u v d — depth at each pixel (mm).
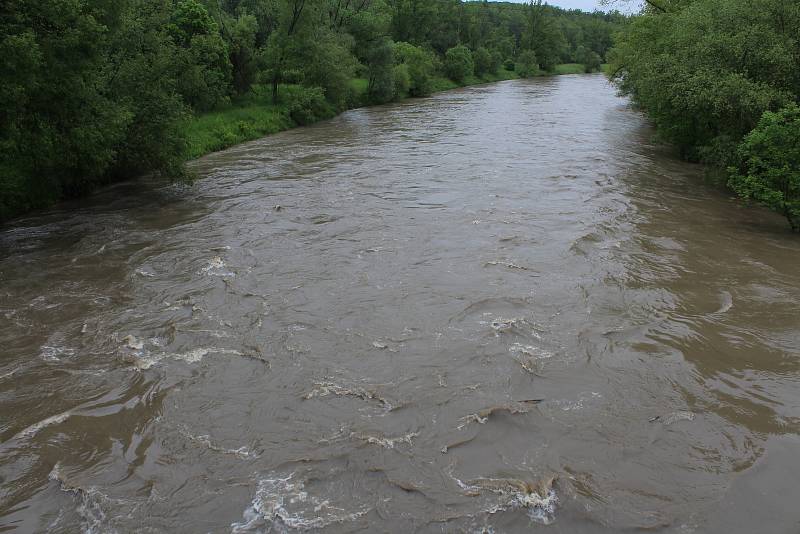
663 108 24984
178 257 15516
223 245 16391
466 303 12688
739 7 20484
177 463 8141
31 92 15945
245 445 8477
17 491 7688
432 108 52844
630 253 15477
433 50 86250
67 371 10328
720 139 20953
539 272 14289
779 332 11289
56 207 20328
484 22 115938
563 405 9250
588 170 25500
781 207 16844
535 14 108188
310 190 22453
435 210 19469
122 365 10508
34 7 15242
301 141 35344
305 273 14406
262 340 11297
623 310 12312
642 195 21344
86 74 18062
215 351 10938
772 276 13898
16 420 9062
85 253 15828
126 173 24172
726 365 10250
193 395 9656
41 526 7145
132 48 21453
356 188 22688
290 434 8688
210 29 37781
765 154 16891
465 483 7656
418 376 10062
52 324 11961
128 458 8258
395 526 6996
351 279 14023
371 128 40594
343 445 8422
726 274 14070
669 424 8750
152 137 21281
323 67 46500
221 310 12523
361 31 61406
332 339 11312
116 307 12703
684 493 7465
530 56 100875
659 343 10992
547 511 7188
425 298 12969
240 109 40344
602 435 8555
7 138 16344
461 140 34250
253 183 23875
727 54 20250
